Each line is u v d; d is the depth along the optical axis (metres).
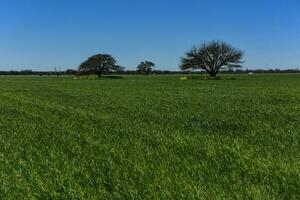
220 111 26.66
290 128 18.25
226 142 14.75
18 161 12.18
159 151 13.23
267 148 13.48
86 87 69.75
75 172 10.77
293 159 11.81
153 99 38.97
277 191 8.90
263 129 18.02
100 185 9.58
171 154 12.75
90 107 30.92
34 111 28.34
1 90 60.31
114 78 136.38
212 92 51.72
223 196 8.64
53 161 12.11
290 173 10.25
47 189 9.40
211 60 131.62
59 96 45.53
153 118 22.86
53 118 23.78
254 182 9.59
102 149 13.78
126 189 9.23
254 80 104.56
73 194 8.99
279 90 56.44
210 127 18.86
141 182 9.75
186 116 23.73
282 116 23.38
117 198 8.70
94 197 8.76
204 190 9.04
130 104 33.09
